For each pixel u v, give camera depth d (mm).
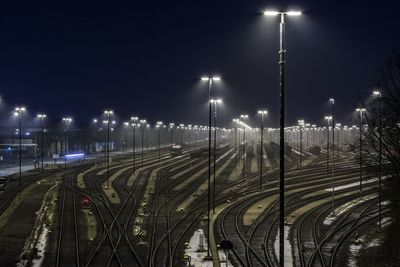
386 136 42750
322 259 33750
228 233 41938
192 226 45156
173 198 62094
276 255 34781
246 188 71625
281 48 24328
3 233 41281
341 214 52938
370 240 40844
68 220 47094
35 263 32156
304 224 47312
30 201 58094
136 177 84000
